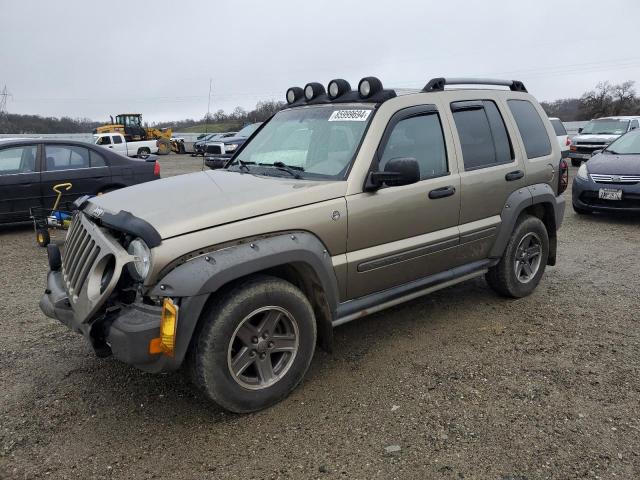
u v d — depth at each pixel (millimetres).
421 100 3969
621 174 8336
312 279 3264
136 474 2605
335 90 4070
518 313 4621
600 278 5605
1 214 7980
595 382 3414
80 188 8547
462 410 3105
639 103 56406
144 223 2775
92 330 2830
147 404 3225
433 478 2543
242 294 2896
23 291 5438
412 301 4941
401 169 3324
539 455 2695
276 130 4270
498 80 4836
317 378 3516
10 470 2629
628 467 2598
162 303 2740
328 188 3336
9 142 8141
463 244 4191
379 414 3080
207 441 2857
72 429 2975
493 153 4445
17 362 3783
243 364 2998
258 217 3014
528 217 4820
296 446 2805
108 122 43812
